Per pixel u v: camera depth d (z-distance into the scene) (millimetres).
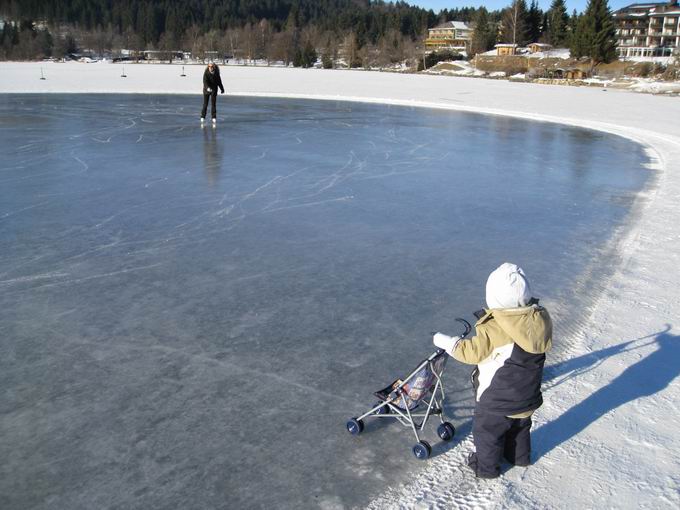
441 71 81062
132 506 3322
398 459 3750
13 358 4887
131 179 11547
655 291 6320
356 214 9438
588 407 4164
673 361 4812
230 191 10711
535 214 9773
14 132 17422
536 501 3232
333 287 6504
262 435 3963
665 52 103938
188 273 6812
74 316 5676
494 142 17969
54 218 8844
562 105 31594
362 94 36531
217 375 4691
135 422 4078
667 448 3678
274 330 5465
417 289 6504
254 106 27734
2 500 3357
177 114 23359
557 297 6340
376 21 140500
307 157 14352
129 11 149375
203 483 3508
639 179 12875
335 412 4238
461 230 8742
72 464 3656
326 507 3322
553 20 101000
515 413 3299
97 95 32438
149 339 5254
